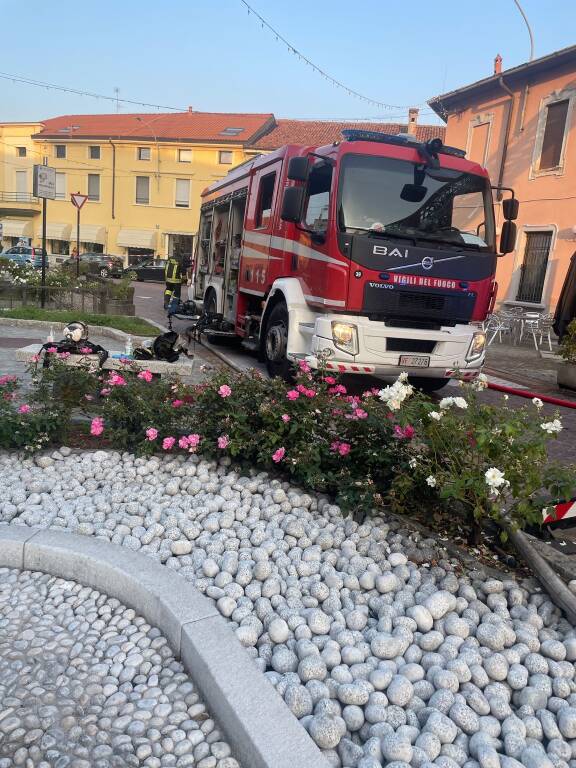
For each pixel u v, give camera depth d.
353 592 3.38
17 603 3.33
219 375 5.23
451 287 8.34
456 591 3.44
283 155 9.87
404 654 2.90
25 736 2.45
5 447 5.25
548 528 4.12
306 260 8.74
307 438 4.66
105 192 49.78
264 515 4.25
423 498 4.29
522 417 3.71
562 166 18.45
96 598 3.35
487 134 21.47
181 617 2.92
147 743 2.42
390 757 2.27
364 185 8.09
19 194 53.34
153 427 5.19
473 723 2.45
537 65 18.69
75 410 5.71
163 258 46.44
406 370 8.37
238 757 2.36
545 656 2.97
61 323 14.10
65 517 4.14
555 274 18.64
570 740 2.50
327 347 8.03
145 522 4.07
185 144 47.25
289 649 2.92
